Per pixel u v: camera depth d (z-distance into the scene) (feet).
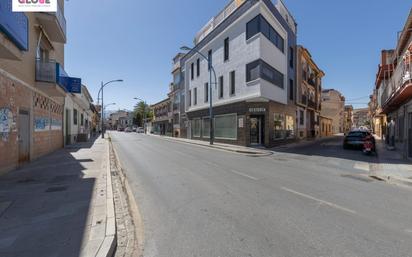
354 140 65.21
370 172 33.32
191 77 108.68
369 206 18.99
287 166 37.91
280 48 80.07
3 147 30.19
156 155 51.65
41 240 12.78
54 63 44.78
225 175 30.42
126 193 22.52
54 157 46.70
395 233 14.15
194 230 14.56
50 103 53.21
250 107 70.23
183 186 24.91
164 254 11.91
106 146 71.36
